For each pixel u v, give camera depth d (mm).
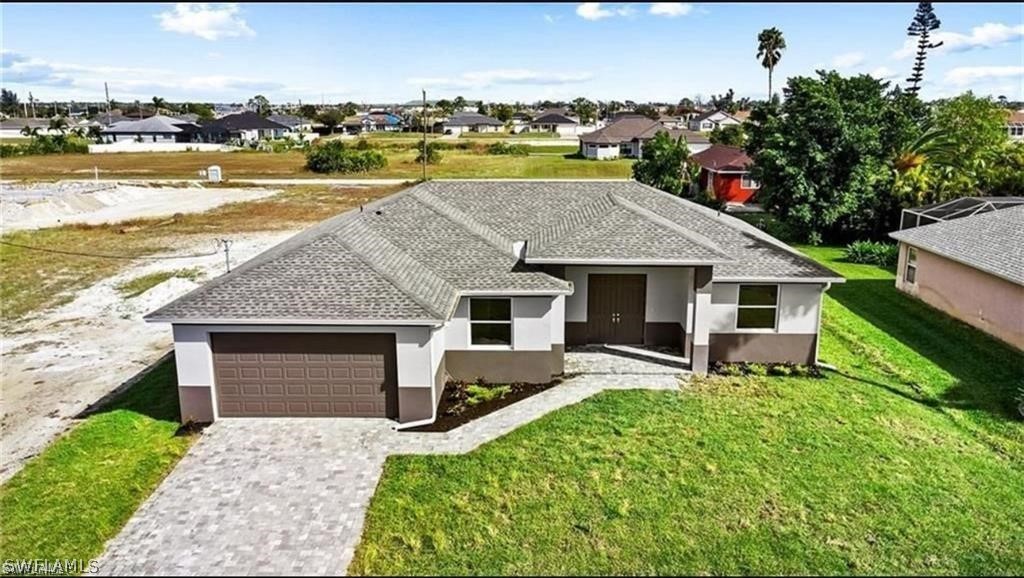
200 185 60875
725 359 19078
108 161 82438
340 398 15438
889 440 14227
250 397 15406
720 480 12562
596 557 10516
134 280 28484
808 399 16406
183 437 14523
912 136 37406
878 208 35875
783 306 18703
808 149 35375
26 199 45062
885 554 10586
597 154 82688
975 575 10148
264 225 41719
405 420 15258
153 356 20281
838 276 18172
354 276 15672
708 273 17594
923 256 25359
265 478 12797
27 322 23391
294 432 14734
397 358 14969
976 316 22016
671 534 11039
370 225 20000
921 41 58062
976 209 28438
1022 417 15562
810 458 13398
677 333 19844
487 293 16844
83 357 20188
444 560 10477
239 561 10422
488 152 91625
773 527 11211
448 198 23141
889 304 25219
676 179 51625
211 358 15094
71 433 14773
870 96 36500
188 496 12172
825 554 10562
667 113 166875
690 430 14562
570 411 15539
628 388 16969
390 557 10539
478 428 14812
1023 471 13133
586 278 19484
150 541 10898
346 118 158625
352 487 12445
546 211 22234
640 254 17438
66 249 34312
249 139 112375
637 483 12469
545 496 12078
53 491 12367
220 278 15750
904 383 17688
